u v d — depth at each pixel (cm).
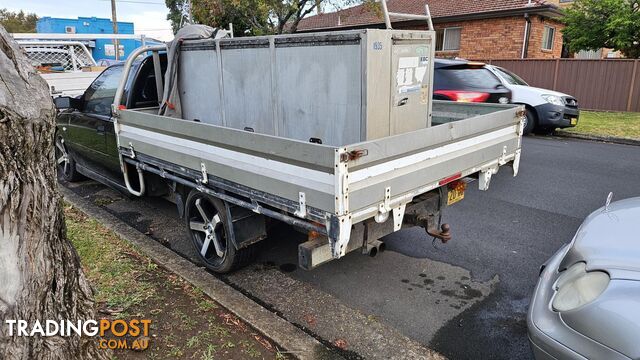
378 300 377
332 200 261
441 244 480
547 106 1019
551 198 625
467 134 354
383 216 292
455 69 951
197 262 436
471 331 336
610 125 1137
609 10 1420
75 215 521
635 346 200
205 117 466
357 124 337
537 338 241
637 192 648
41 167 204
